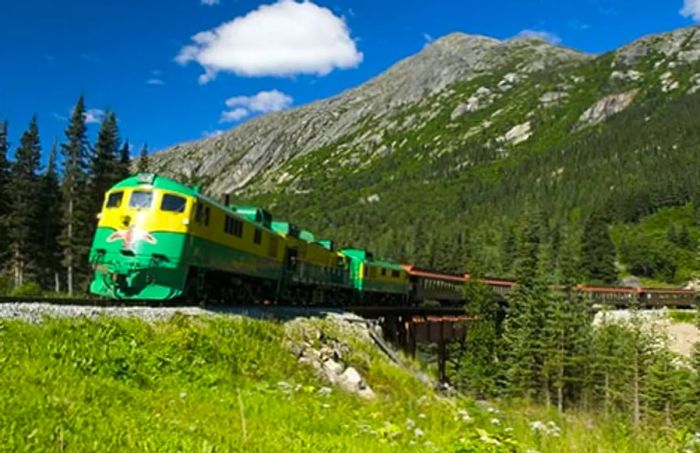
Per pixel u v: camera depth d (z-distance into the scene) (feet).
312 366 58.18
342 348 71.97
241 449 23.98
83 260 183.62
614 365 167.63
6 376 27.86
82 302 60.39
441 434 36.58
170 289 64.59
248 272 85.51
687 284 425.28
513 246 440.04
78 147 181.27
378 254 552.41
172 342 45.93
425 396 60.54
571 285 219.00
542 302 192.65
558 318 180.34
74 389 28.89
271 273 95.91
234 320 59.31
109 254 64.59
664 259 453.58
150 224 64.39
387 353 90.68
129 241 63.98
